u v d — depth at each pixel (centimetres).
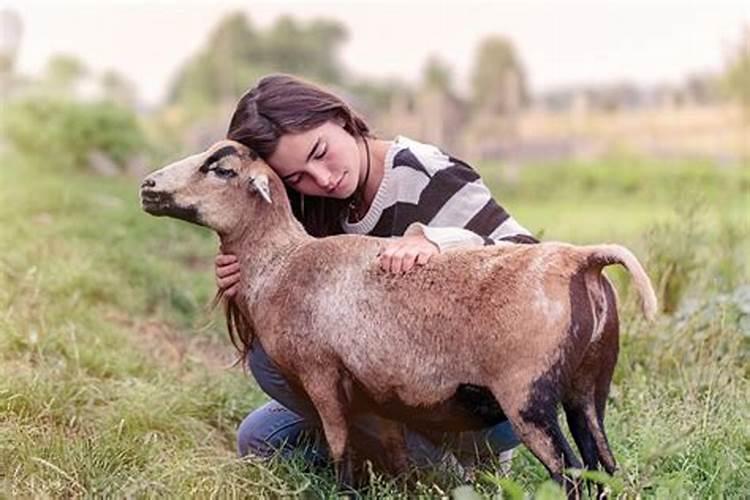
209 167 445
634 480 442
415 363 415
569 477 400
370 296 422
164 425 569
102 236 1014
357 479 476
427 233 430
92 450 500
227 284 455
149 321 810
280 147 448
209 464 486
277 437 509
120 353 684
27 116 1748
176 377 663
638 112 2886
